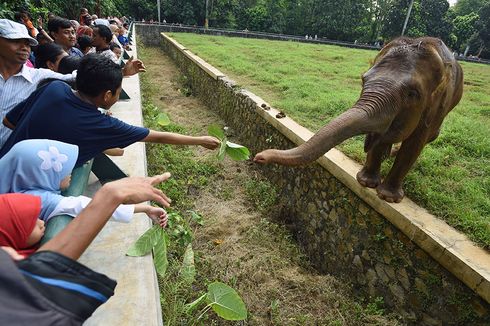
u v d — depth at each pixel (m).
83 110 2.54
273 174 6.64
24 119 2.51
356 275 4.35
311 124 6.09
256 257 4.68
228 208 5.78
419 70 3.34
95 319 2.20
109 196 1.39
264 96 8.09
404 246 3.66
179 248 4.13
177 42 18.25
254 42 21.53
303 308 4.02
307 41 28.73
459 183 4.16
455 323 3.16
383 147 3.86
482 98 9.24
